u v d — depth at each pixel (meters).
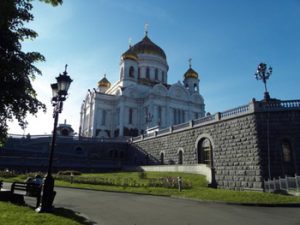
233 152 28.36
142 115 72.75
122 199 18.23
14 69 8.97
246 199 17.92
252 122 26.88
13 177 31.28
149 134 47.94
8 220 9.14
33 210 11.48
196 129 35.06
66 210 12.62
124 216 12.55
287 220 12.21
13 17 8.83
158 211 14.00
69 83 12.81
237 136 28.25
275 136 25.95
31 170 39.28
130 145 54.53
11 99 9.56
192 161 34.78
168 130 42.06
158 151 43.72
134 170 43.38
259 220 12.15
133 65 78.81
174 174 31.91
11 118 10.20
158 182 25.22
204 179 28.64
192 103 76.88
